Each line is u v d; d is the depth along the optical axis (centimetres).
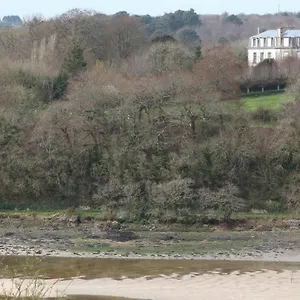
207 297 16625
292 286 17562
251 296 16712
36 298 11812
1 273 18800
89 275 18712
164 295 16788
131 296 16675
